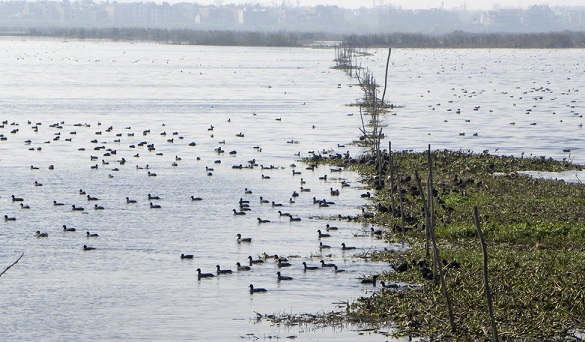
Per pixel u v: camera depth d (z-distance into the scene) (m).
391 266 45.62
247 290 42.66
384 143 93.12
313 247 50.62
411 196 63.03
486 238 50.78
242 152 86.94
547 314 37.62
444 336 35.69
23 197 64.00
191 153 85.81
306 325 37.84
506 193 63.16
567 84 187.88
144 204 62.31
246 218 58.22
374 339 36.00
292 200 63.53
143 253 49.41
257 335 36.69
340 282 43.72
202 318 38.88
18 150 85.56
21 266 46.53
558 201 59.72
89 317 38.94
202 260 48.06
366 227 55.47
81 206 61.34
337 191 65.56
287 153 86.44
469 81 195.50
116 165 78.25
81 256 48.66
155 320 38.59
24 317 38.94
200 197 64.62
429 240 49.72
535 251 47.09
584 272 42.44
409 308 38.97
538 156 84.12
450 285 41.44
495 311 37.94
